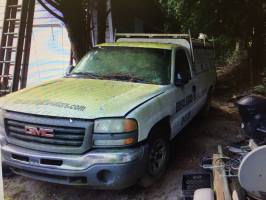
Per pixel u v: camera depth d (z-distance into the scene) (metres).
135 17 19.14
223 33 15.43
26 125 4.48
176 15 16.14
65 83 5.47
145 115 4.62
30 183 5.23
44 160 4.36
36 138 4.44
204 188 3.89
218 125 8.52
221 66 20.77
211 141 7.26
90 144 4.30
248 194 3.28
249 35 14.98
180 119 6.04
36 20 11.79
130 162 4.32
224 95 12.31
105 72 5.94
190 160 6.17
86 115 4.30
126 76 5.77
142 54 6.18
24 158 4.47
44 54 11.91
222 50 21.38
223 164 3.96
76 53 10.37
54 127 4.36
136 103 4.66
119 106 4.50
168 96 5.43
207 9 14.22
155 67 5.94
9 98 4.95
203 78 8.03
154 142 4.96
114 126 4.31
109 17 14.08
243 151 4.17
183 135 7.67
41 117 4.41
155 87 5.43
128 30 17.69
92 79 5.70
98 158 4.23
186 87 6.41
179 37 7.79
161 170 5.22
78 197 4.86
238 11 13.99
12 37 8.86
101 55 6.31
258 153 3.12
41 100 4.70
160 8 22.19
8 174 5.37
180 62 6.50
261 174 3.13
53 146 4.36
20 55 8.20
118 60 6.14
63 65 11.90
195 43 8.11
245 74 14.89
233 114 9.62
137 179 4.62
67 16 10.02
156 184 5.22
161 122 5.18
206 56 8.99
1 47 8.61
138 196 4.89
